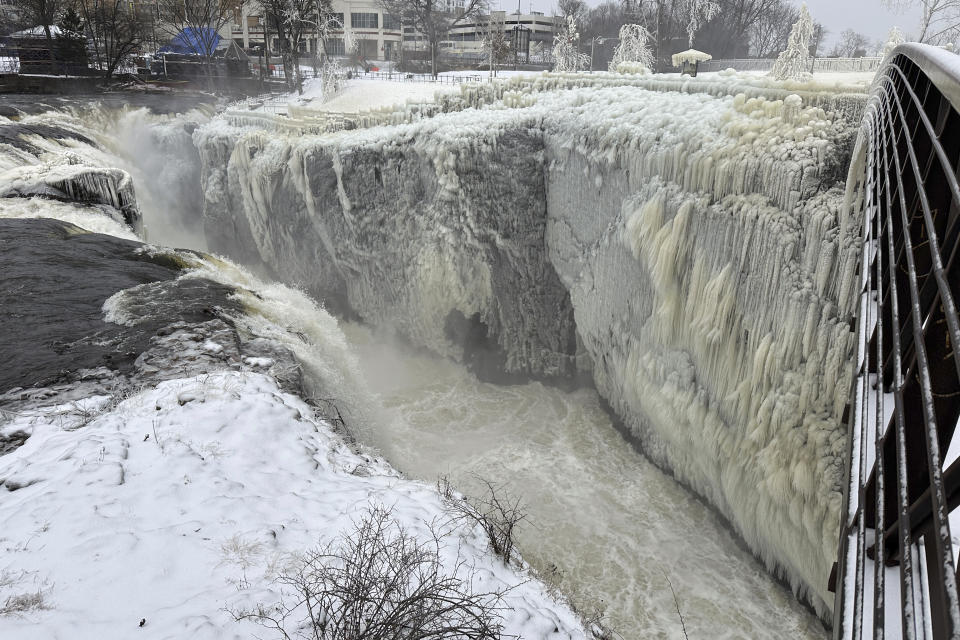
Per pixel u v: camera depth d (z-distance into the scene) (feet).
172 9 191.62
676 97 57.26
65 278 41.52
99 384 29.63
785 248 38.24
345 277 81.61
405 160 69.56
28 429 25.17
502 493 51.13
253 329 37.47
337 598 16.11
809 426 36.88
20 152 75.46
